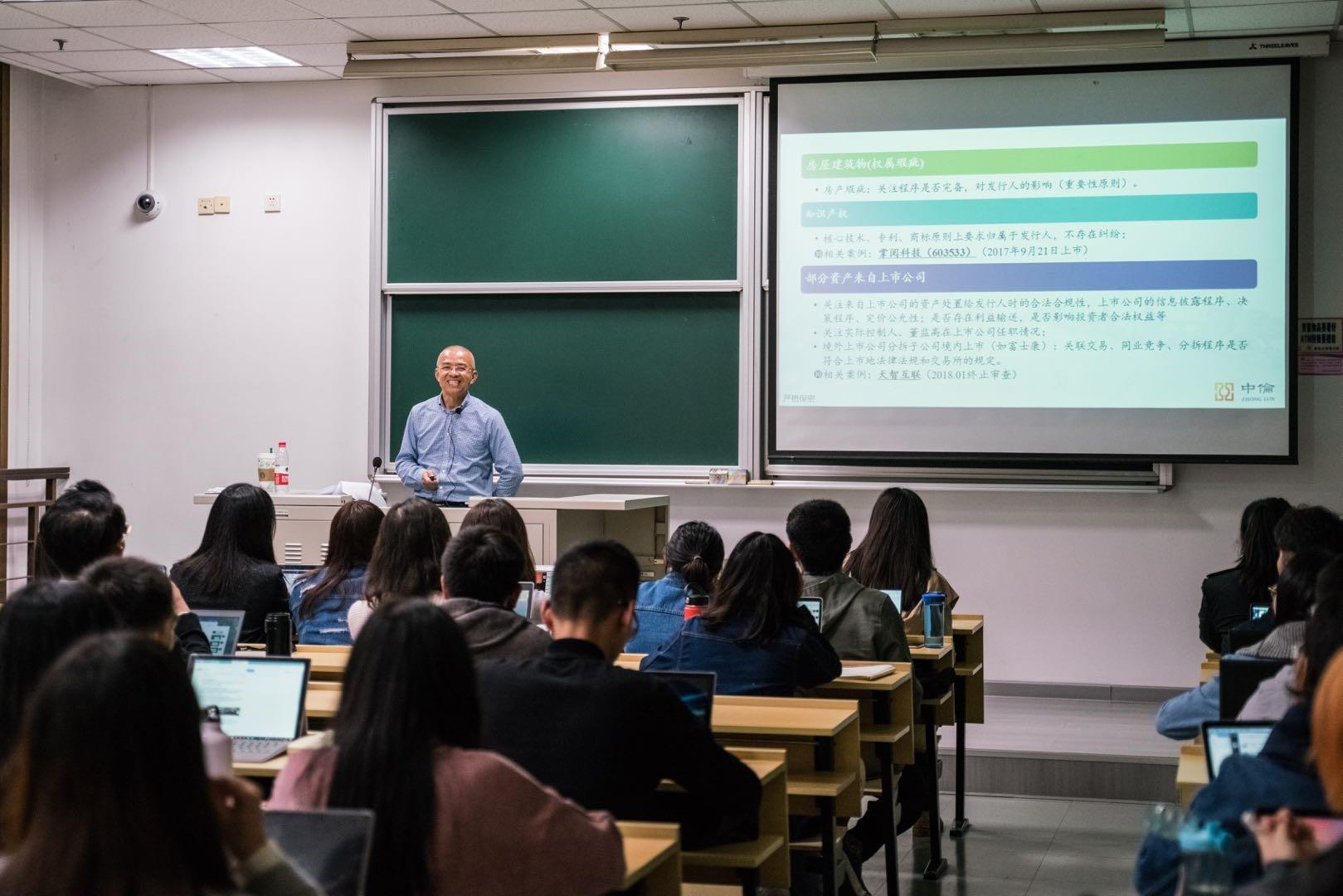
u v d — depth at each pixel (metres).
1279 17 6.19
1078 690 6.76
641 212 7.12
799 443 6.95
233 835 1.40
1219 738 2.14
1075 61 6.63
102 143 7.82
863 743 3.77
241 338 7.66
